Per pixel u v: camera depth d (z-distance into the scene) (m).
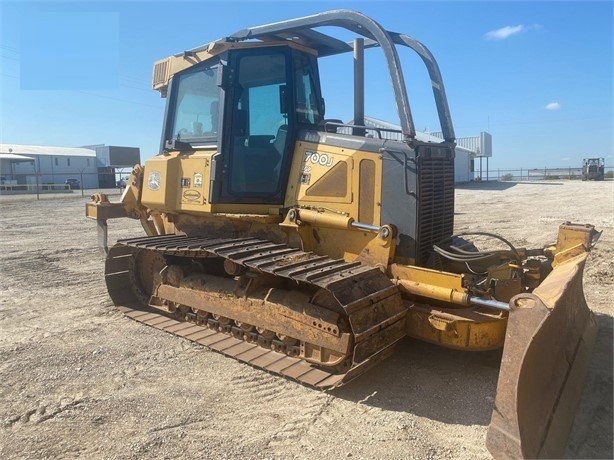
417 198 4.38
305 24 4.71
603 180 41.81
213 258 5.53
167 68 6.10
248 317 4.91
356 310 3.85
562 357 3.70
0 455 3.28
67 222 16.22
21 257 10.16
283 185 5.12
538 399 3.15
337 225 4.65
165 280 5.81
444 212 4.83
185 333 5.38
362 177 4.63
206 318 5.50
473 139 46.72
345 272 4.17
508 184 38.12
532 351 2.98
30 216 18.14
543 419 3.14
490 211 17.61
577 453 3.16
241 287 4.98
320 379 4.18
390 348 4.35
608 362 4.43
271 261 4.38
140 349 5.09
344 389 4.17
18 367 4.65
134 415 3.78
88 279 8.16
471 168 44.38
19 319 6.08
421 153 4.41
